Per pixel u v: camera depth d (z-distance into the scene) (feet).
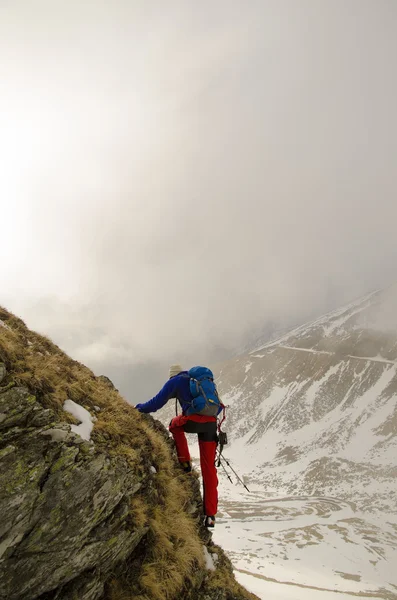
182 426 31.58
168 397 30.53
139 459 25.68
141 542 24.20
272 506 520.42
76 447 20.54
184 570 25.95
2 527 16.89
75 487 19.67
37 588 17.60
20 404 19.43
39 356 25.94
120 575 21.79
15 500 17.40
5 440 18.25
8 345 21.76
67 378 26.45
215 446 30.04
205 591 28.19
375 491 572.92
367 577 280.31
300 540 377.50
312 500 558.15
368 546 363.15
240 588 34.68
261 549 345.10
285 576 226.17
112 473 21.95
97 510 20.53
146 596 21.91
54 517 18.56
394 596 209.87
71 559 18.83
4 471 17.54
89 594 19.44
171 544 26.02
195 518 31.81
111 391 31.42
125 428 26.89
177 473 31.53
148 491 25.91
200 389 29.30
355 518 464.24
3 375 19.76
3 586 16.62
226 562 35.65
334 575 275.39
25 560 17.39
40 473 18.60
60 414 21.97
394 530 423.23
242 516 470.80
